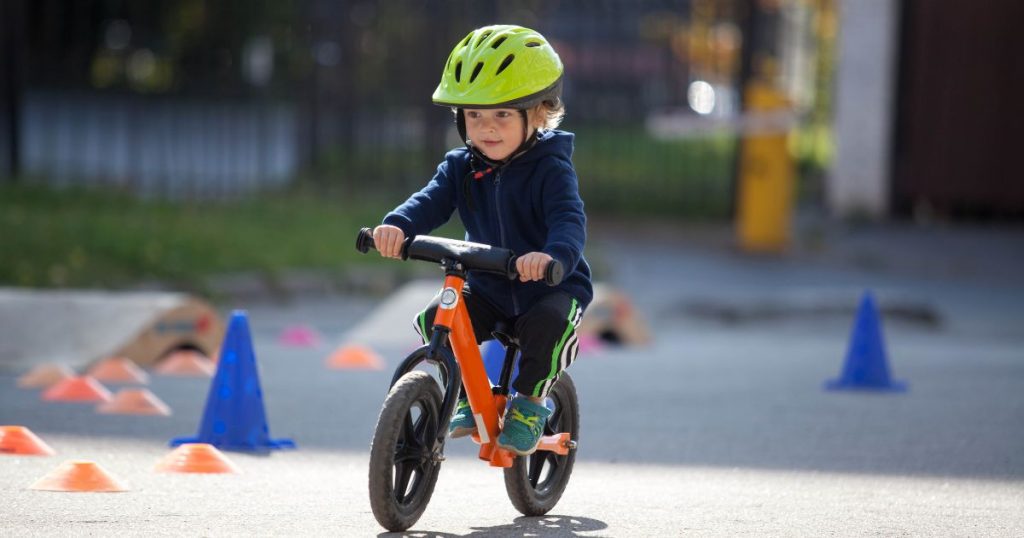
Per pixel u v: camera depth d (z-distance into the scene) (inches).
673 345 1438.2
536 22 2576.3
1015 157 2431.1
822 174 3223.4
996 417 948.0
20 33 2066.9
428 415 571.5
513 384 567.5
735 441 846.5
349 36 2546.8
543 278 527.8
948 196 2471.7
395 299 1494.8
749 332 1592.0
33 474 676.7
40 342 1110.4
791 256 2123.5
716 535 576.4
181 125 2807.6
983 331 1585.9
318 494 650.2
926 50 2461.9
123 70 2596.0
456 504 638.5
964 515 627.8
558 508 634.2
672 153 3070.9
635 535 573.6
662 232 2332.7
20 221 1635.1
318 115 2556.6
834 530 589.6
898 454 803.4
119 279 1480.1
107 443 776.3
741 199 2374.5
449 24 2444.6
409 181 2497.5
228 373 784.3
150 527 563.2
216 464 704.4
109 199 1968.5
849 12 2492.6
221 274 1585.9
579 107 2711.6
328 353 1259.8
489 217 591.8
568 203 570.3
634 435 867.4
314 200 2261.3
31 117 2551.7
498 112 566.6
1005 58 2420.0
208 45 2659.9
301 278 1642.5
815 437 864.3
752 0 2261.3
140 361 1121.4
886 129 2484.0
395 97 2544.3
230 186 2374.5
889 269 2046.0
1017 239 2299.5
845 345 1477.6
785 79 3543.3
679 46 2999.5
